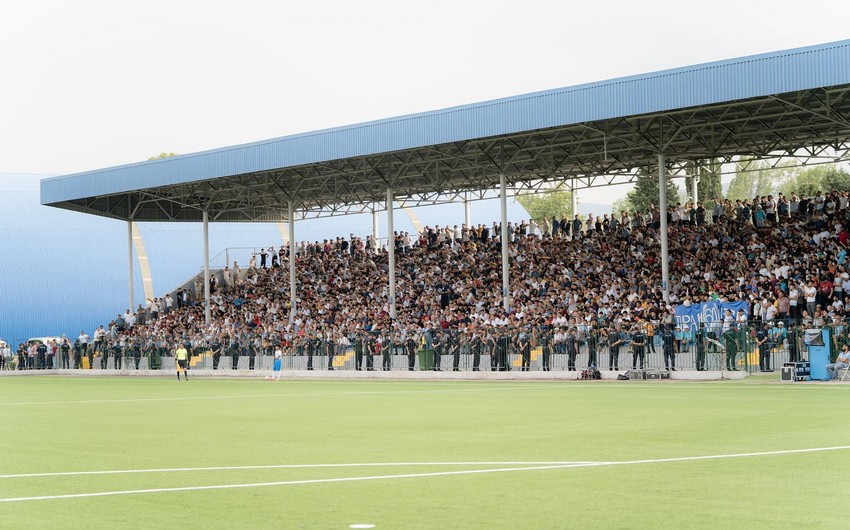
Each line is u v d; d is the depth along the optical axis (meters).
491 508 9.36
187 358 51.84
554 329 39.00
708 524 8.38
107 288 72.62
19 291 69.88
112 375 57.78
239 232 79.06
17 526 8.81
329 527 8.56
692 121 42.84
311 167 54.41
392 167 54.84
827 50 34.44
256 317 59.97
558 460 12.85
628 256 49.41
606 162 52.50
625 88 39.41
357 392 31.58
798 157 48.47
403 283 57.72
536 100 42.06
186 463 13.41
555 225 57.66
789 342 32.94
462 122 44.53
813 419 17.89
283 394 31.30
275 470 12.45
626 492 10.11
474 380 40.09
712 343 34.47
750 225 46.97
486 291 51.41
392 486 10.85
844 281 37.34
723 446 13.96
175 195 63.09
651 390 28.53
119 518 9.16
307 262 66.19
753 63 36.00
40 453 14.99
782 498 9.59
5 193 75.06
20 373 61.59
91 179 60.28
